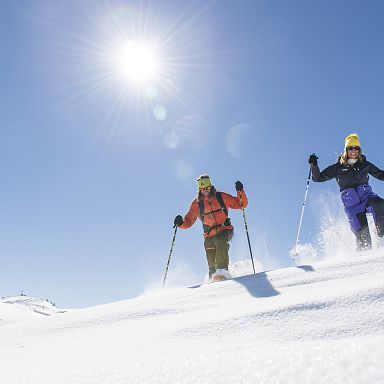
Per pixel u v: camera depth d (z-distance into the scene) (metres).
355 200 5.57
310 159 6.05
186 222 6.60
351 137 5.68
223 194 6.38
